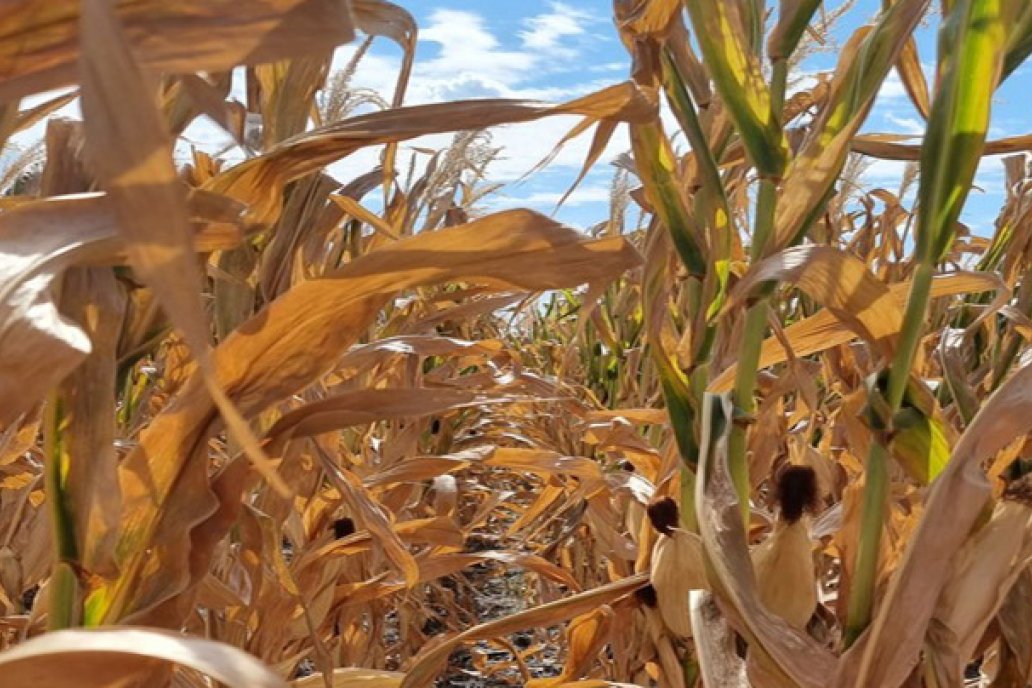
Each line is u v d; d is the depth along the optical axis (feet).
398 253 3.32
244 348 3.43
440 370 12.00
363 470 9.91
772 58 5.49
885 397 4.84
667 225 5.87
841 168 5.25
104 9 1.44
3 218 2.43
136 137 1.44
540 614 6.19
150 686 2.78
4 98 2.00
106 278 3.28
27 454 7.93
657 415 8.02
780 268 4.83
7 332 2.17
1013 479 5.23
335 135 3.48
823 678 4.64
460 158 10.94
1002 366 8.18
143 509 3.52
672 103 5.94
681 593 6.09
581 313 3.59
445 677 12.67
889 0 5.64
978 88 4.48
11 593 6.70
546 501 10.11
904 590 4.09
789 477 5.48
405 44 4.80
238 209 2.93
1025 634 5.46
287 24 1.97
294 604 6.89
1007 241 11.05
